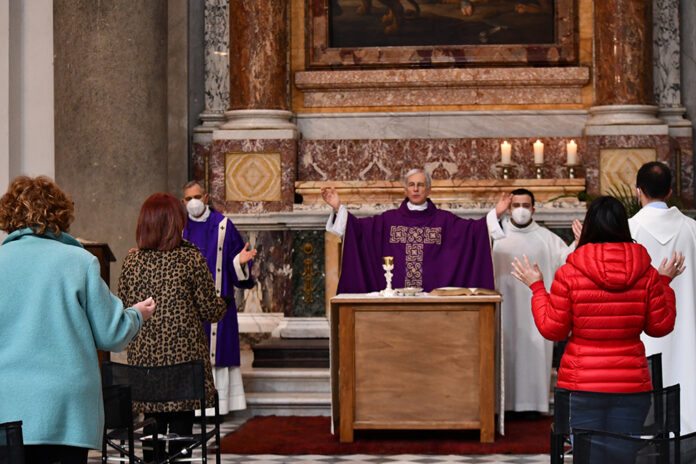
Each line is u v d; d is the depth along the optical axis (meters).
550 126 9.48
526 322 7.18
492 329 6.06
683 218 5.24
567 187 9.05
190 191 7.10
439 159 9.41
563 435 3.84
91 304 3.32
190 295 4.77
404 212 6.86
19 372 3.21
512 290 7.22
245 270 6.44
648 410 3.61
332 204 6.71
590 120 9.32
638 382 3.98
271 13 9.32
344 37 9.68
